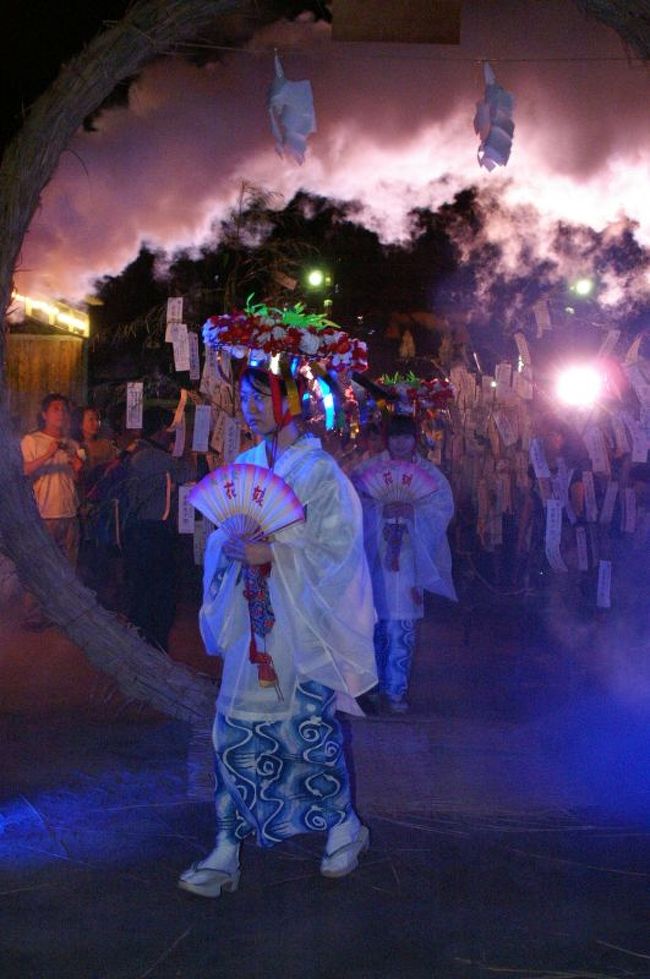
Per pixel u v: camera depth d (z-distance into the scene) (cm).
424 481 723
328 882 445
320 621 432
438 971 373
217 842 436
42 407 988
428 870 456
